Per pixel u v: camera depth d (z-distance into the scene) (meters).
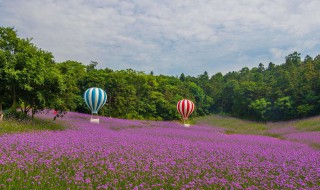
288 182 9.38
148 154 12.16
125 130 25.00
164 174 9.31
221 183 8.73
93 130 20.47
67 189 7.16
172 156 12.27
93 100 28.25
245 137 26.47
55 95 21.42
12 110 20.14
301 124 40.16
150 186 8.25
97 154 11.34
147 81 54.59
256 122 55.81
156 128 29.62
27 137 13.16
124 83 47.47
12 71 17.94
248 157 13.67
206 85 90.00
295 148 18.56
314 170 11.37
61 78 21.06
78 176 8.05
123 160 10.43
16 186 6.96
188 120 57.09
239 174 10.03
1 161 8.56
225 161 12.12
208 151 14.57
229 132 36.59
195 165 11.02
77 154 10.77
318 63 62.50
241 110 69.69
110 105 45.84
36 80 18.92
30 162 9.08
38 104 21.30
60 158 10.17
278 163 12.48
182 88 66.25
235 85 78.25
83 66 48.28
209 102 79.06
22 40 20.27
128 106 47.56
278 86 62.69
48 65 21.56
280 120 56.59
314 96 52.12
